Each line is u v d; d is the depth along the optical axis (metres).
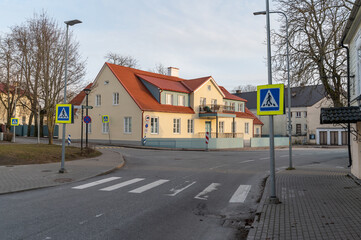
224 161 17.62
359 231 4.86
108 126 33.00
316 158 20.75
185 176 11.73
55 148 19.77
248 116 44.53
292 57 17.06
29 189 8.91
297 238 4.66
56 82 23.11
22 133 45.41
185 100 35.22
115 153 20.91
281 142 40.75
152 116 30.47
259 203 7.20
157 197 8.01
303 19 16.31
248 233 5.02
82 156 17.97
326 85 16.45
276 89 6.90
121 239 4.82
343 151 29.73
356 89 10.16
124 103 31.42
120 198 7.84
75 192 8.60
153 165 15.46
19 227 5.35
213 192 8.77
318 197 7.55
